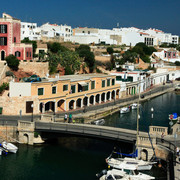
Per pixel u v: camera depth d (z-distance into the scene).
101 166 54.97
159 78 154.38
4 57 97.94
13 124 66.50
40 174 52.06
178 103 113.31
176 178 45.00
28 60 102.19
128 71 132.88
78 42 188.50
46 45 126.44
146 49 198.00
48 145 64.00
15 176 51.34
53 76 97.19
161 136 58.31
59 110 84.19
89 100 96.62
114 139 56.97
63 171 53.06
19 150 60.69
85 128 62.34
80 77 96.50
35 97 76.94
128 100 107.44
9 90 76.12
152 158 54.03
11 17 97.75
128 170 48.41
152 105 108.44
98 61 144.25
